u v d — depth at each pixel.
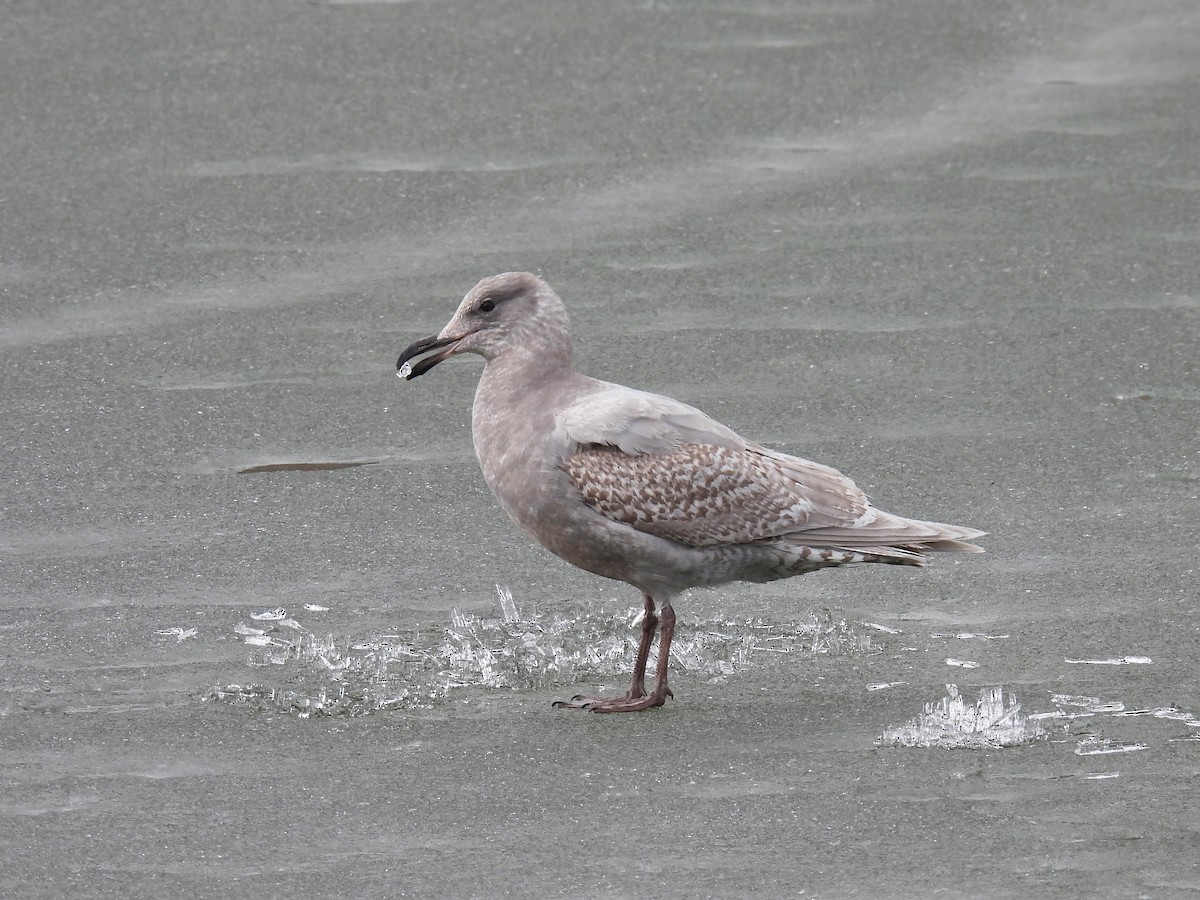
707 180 19.73
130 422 14.57
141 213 18.61
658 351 16.00
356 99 21.44
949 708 10.20
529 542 12.85
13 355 15.70
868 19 24.38
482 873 8.41
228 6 24.09
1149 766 9.55
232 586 12.02
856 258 17.92
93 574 12.12
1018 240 18.33
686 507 10.55
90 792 9.18
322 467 13.95
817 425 14.72
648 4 24.59
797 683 10.80
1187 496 13.53
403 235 18.34
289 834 8.77
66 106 21.05
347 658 10.99
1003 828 8.85
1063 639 11.34
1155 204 19.17
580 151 20.38
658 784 9.38
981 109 21.75
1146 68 23.00
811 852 8.62
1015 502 13.46
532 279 10.88
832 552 10.85
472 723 10.18
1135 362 15.88
